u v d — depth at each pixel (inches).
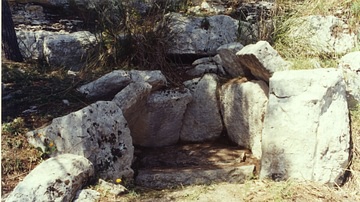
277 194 131.3
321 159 139.0
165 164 166.7
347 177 144.9
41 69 189.6
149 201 128.5
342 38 186.9
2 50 188.9
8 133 141.3
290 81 141.7
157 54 193.0
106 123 138.9
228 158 164.2
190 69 195.3
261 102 161.5
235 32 196.2
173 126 183.2
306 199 130.4
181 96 178.5
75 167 121.3
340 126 140.8
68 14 212.5
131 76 168.7
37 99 161.3
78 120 133.6
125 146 142.6
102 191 125.3
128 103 154.6
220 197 132.3
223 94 180.7
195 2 225.8
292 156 139.3
